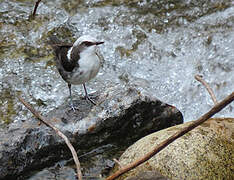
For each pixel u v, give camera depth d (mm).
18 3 15320
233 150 8156
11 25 14508
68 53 9594
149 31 14273
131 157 8352
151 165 7977
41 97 12289
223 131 8469
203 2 15055
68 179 8922
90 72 9547
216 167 7867
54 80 12812
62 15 14930
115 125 9688
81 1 15359
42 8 15125
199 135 8273
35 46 13883
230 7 14719
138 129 10016
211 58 13133
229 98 5855
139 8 15086
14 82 12672
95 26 14578
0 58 13359
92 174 9047
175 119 10312
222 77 12586
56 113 9875
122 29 14383
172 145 8094
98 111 9758
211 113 5953
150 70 13109
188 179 7703
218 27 14070
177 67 13086
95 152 9648
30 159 8914
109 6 15188
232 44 13430
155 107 10000
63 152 9312
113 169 8664
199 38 13797
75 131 9383
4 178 8602
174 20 14562
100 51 13703
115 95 10086
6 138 8945
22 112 11867
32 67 13195
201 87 12344
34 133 9109
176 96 12281
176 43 13797
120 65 13320
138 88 10781
